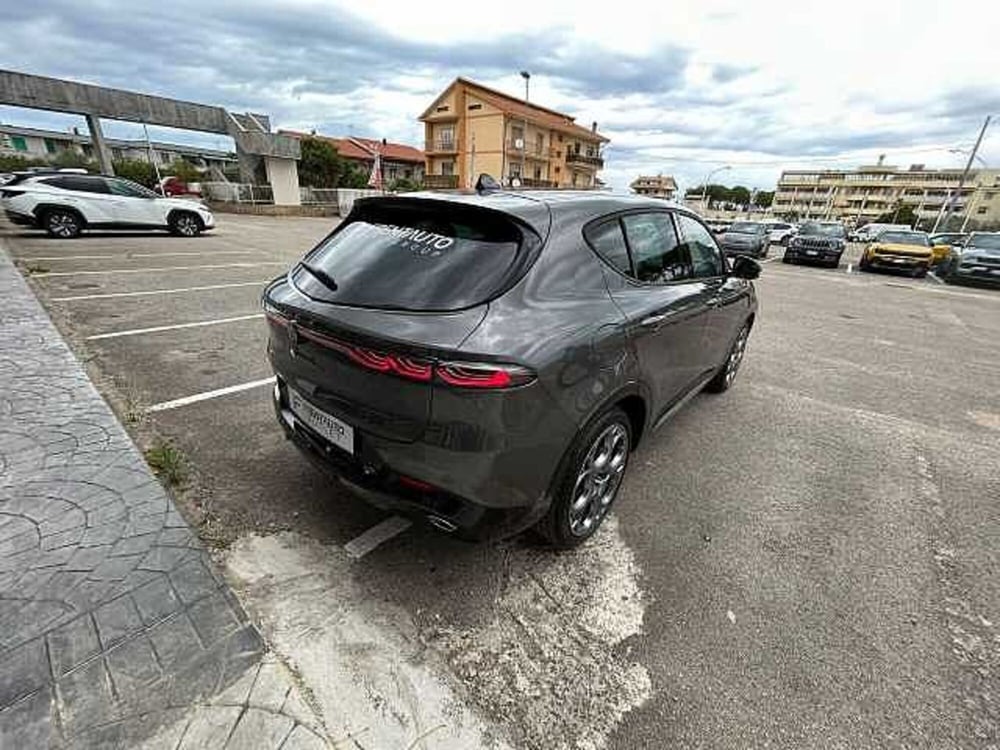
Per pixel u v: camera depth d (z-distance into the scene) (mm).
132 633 1664
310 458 2143
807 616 2008
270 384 3818
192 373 3963
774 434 3617
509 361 1612
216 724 1435
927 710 1649
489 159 42969
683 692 1667
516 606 1967
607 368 2002
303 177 33719
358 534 2270
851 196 89000
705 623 1949
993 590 2201
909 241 16016
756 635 1906
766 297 9719
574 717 1563
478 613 1918
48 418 2941
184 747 1371
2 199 10648
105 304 5883
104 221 11562
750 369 5086
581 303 1962
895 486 3002
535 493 1873
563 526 2137
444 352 1562
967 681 1761
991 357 6074
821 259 16984
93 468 2488
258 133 23500
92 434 2797
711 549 2377
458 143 44281
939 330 7512
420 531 2318
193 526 2240
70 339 4617
